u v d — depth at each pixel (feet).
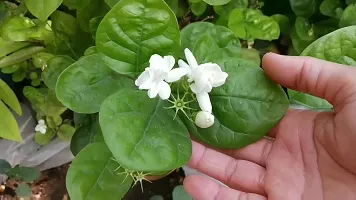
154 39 0.54
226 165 0.62
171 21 0.53
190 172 0.85
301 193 0.59
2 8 0.78
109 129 0.50
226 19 0.79
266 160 0.62
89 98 0.58
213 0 0.65
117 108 0.52
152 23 0.53
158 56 0.52
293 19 0.89
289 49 0.88
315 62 0.57
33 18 0.80
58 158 0.92
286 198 0.59
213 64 0.52
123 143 0.50
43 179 0.94
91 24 0.74
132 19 0.53
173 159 0.51
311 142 0.61
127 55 0.54
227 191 0.60
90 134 0.76
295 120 0.62
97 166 0.61
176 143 0.53
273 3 0.91
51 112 0.82
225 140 0.57
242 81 0.57
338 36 0.62
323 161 0.60
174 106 0.53
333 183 0.58
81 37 0.78
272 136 0.64
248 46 0.83
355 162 0.56
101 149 0.62
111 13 0.52
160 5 0.52
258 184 0.61
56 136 0.90
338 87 0.56
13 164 0.90
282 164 0.61
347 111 0.56
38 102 0.83
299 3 0.85
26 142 0.90
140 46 0.54
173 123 0.54
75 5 0.71
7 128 0.74
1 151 0.88
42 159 0.91
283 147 0.62
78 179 0.61
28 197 0.92
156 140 0.52
